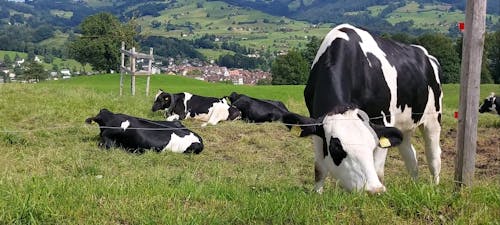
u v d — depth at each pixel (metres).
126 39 68.06
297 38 184.00
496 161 11.56
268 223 5.27
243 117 15.81
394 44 7.71
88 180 6.91
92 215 5.28
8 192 5.57
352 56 6.88
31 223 4.97
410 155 8.14
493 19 173.62
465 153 6.18
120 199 5.74
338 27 7.42
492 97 24.36
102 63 68.06
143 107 16.03
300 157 11.21
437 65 8.42
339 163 5.78
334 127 5.83
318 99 6.77
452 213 5.42
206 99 15.42
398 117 7.55
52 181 6.41
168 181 7.50
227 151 11.55
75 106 14.48
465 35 6.09
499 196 5.71
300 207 5.51
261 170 9.77
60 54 132.12
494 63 61.00
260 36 192.75
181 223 5.06
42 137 11.08
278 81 65.00
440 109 8.46
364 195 5.55
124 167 9.40
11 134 10.65
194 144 11.13
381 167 6.54
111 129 10.77
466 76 6.11
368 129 5.80
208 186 6.76
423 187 5.78
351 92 6.71
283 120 6.07
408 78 7.46
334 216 5.29
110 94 18.20
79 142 11.01
